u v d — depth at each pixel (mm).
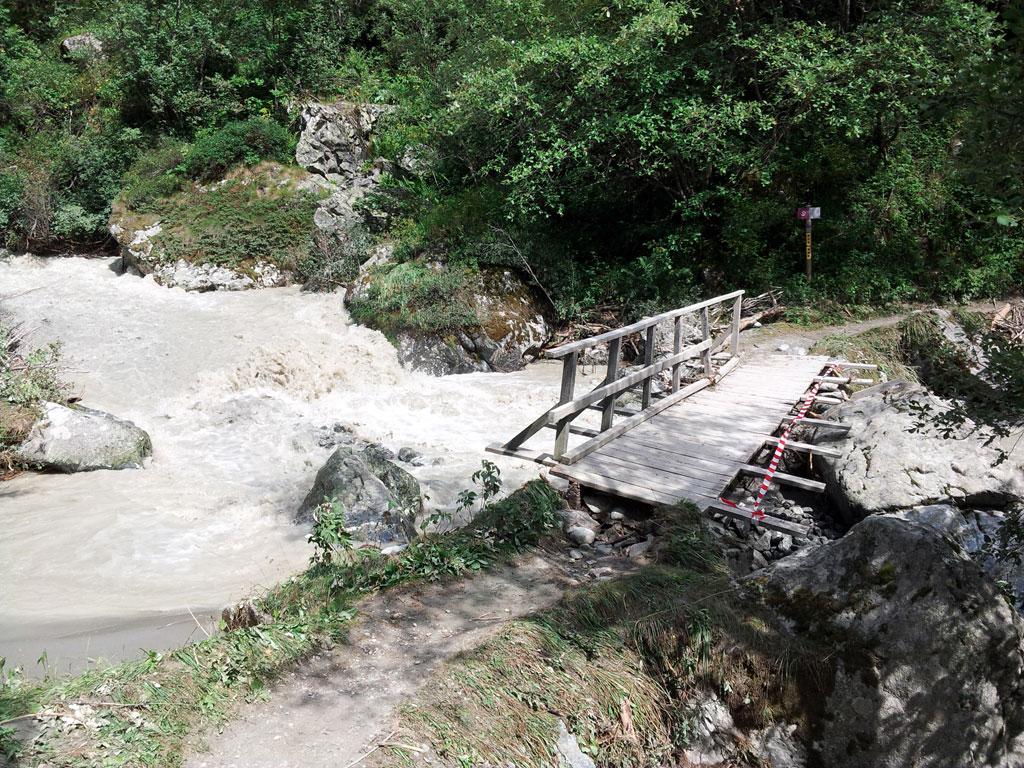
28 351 12375
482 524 5988
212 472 9047
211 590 6094
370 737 3605
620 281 15648
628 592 4922
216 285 16547
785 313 14938
